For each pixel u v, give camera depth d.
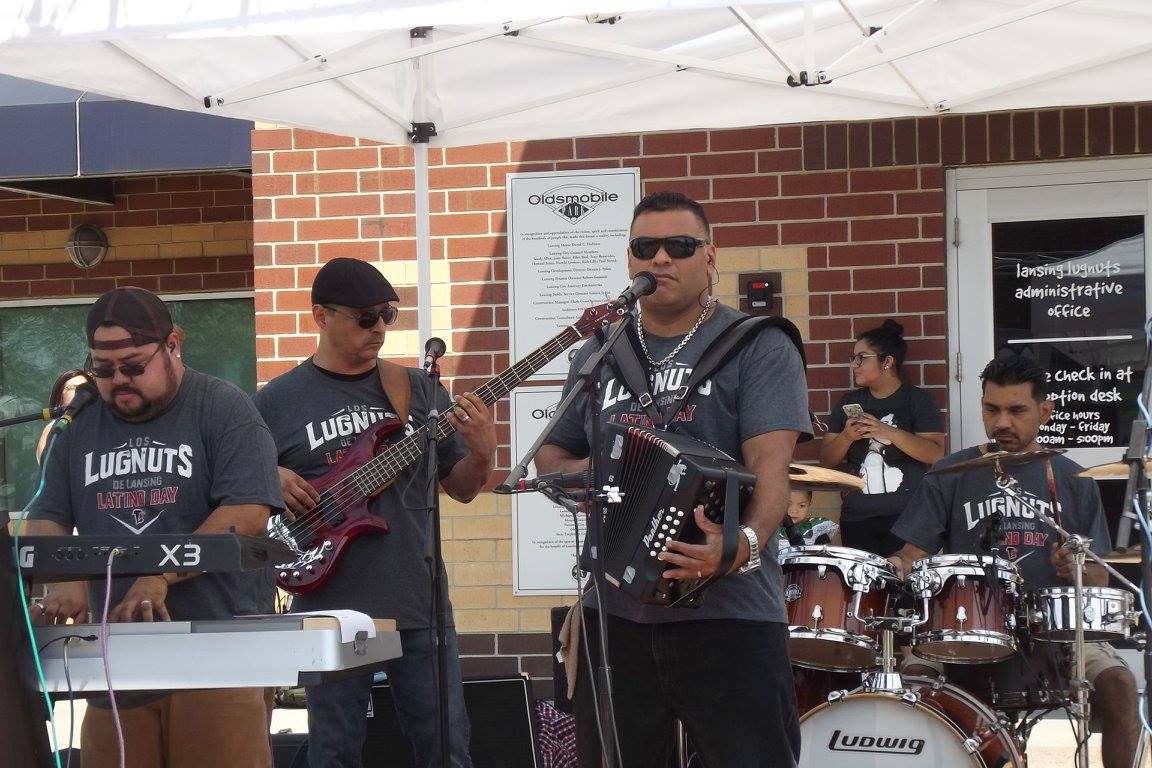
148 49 4.61
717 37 4.99
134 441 3.53
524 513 6.72
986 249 6.57
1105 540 5.11
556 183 6.75
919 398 6.30
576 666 3.52
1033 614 4.77
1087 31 4.92
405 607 4.36
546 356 4.16
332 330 4.50
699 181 6.66
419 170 5.44
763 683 3.32
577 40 4.88
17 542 2.80
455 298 6.82
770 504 3.23
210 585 3.46
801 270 6.58
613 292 6.73
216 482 3.50
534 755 5.21
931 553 5.30
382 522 4.36
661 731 3.43
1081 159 6.45
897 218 6.52
